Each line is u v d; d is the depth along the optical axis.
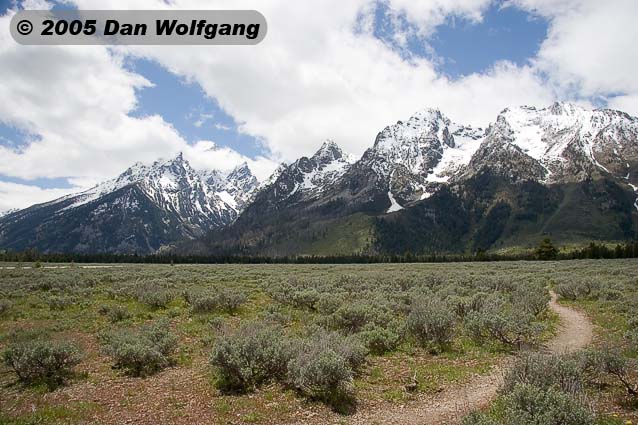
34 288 36.31
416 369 13.78
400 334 17.30
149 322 22.33
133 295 31.38
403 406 10.89
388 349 16.25
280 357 12.85
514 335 17.78
